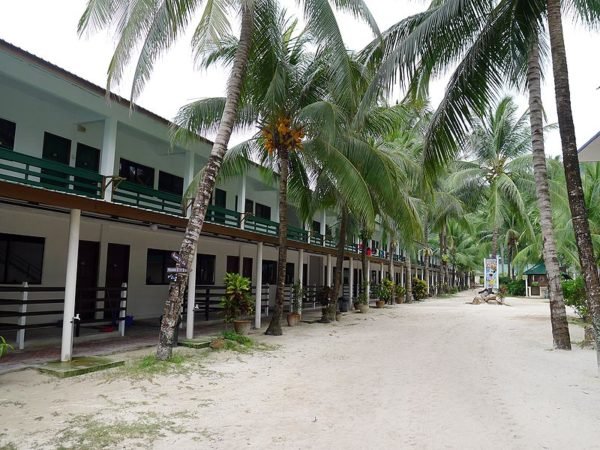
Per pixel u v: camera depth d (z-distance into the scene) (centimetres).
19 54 881
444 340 1305
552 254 1152
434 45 966
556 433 526
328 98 1282
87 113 1112
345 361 966
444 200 2692
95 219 1140
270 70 1147
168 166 1573
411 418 577
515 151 2822
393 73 950
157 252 1600
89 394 645
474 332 1500
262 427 536
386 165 1317
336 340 1275
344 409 614
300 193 1695
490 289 3281
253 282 2073
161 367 810
